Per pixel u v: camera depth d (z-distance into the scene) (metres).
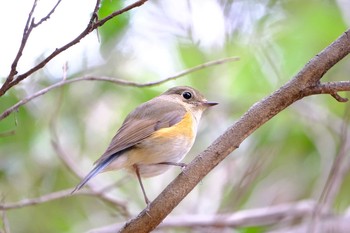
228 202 11.38
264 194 12.88
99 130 12.38
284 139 12.81
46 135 11.47
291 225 12.10
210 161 6.39
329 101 12.82
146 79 11.82
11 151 11.53
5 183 11.66
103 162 7.45
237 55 12.51
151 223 6.45
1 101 10.55
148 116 8.04
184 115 8.19
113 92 12.01
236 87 12.55
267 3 12.76
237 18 12.53
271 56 12.59
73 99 11.92
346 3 12.65
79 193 9.60
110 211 12.13
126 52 11.92
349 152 11.73
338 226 10.99
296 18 12.69
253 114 6.41
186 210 12.63
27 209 11.77
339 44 6.34
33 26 5.86
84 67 11.52
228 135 6.42
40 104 11.46
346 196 12.64
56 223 11.88
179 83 12.10
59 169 11.81
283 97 6.37
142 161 7.81
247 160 12.18
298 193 12.93
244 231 11.41
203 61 12.26
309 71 6.33
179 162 8.11
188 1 11.97
